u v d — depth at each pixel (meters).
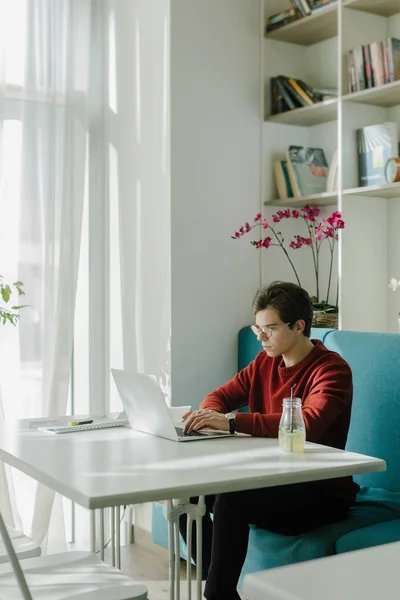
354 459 1.93
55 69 3.54
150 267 3.49
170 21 3.35
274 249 3.67
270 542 2.41
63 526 3.54
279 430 2.06
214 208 3.49
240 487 1.72
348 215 3.27
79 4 3.64
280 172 3.61
